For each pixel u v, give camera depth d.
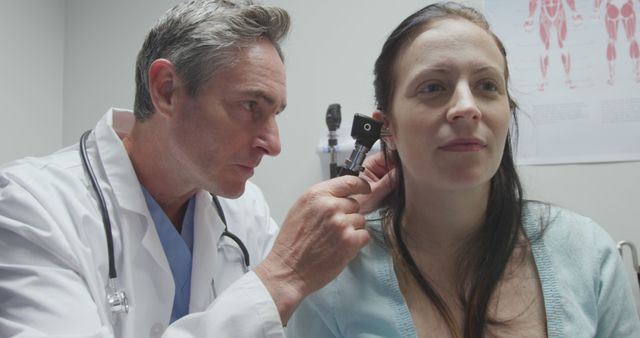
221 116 0.71
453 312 0.67
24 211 0.72
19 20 1.48
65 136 1.65
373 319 0.66
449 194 0.67
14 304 0.66
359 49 1.37
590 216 1.20
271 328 0.63
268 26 0.75
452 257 0.71
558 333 0.60
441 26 0.64
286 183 1.41
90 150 0.90
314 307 0.72
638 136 1.18
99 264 0.76
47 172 0.82
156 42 0.77
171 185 0.86
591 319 0.63
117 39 1.61
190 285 0.89
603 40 1.20
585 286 0.64
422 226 0.72
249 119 0.73
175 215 0.94
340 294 0.69
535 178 1.24
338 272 0.66
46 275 0.68
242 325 0.62
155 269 0.83
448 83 0.62
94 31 1.64
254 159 0.75
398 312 0.65
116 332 0.76
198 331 0.63
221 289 0.93
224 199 1.03
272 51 0.75
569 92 1.22
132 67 1.59
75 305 0.66
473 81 0.62
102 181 0.84
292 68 1.42
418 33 0.65
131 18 1.60
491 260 0.68
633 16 1.19
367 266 0.71
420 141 0.62
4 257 0.71
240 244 0.97
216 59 0.70
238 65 0.70
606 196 1.20
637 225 1.18
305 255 0.66
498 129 0.62
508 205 0.72
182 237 0.93
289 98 1.42
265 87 0.71
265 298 0.64
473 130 0.59
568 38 1.22
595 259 0.67
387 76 0.71
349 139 1.32
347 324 0.68
